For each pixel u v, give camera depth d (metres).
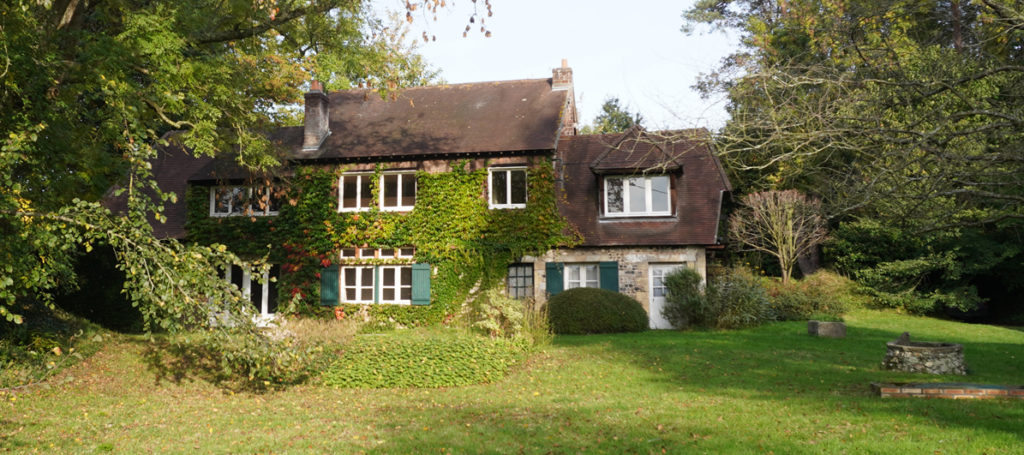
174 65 12.92
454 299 20.92
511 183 21.52
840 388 9.97
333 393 11.18
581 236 20.94
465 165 21.33
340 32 15.78
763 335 17.20
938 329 19.70
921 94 9.09
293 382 11.88
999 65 9.66
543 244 20.80
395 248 21.42
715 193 21.33
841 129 8.95
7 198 7.78
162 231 22.45
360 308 21.33
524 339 14.30
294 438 7.68
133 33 12.19
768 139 9.38
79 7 12.29
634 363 12.77
